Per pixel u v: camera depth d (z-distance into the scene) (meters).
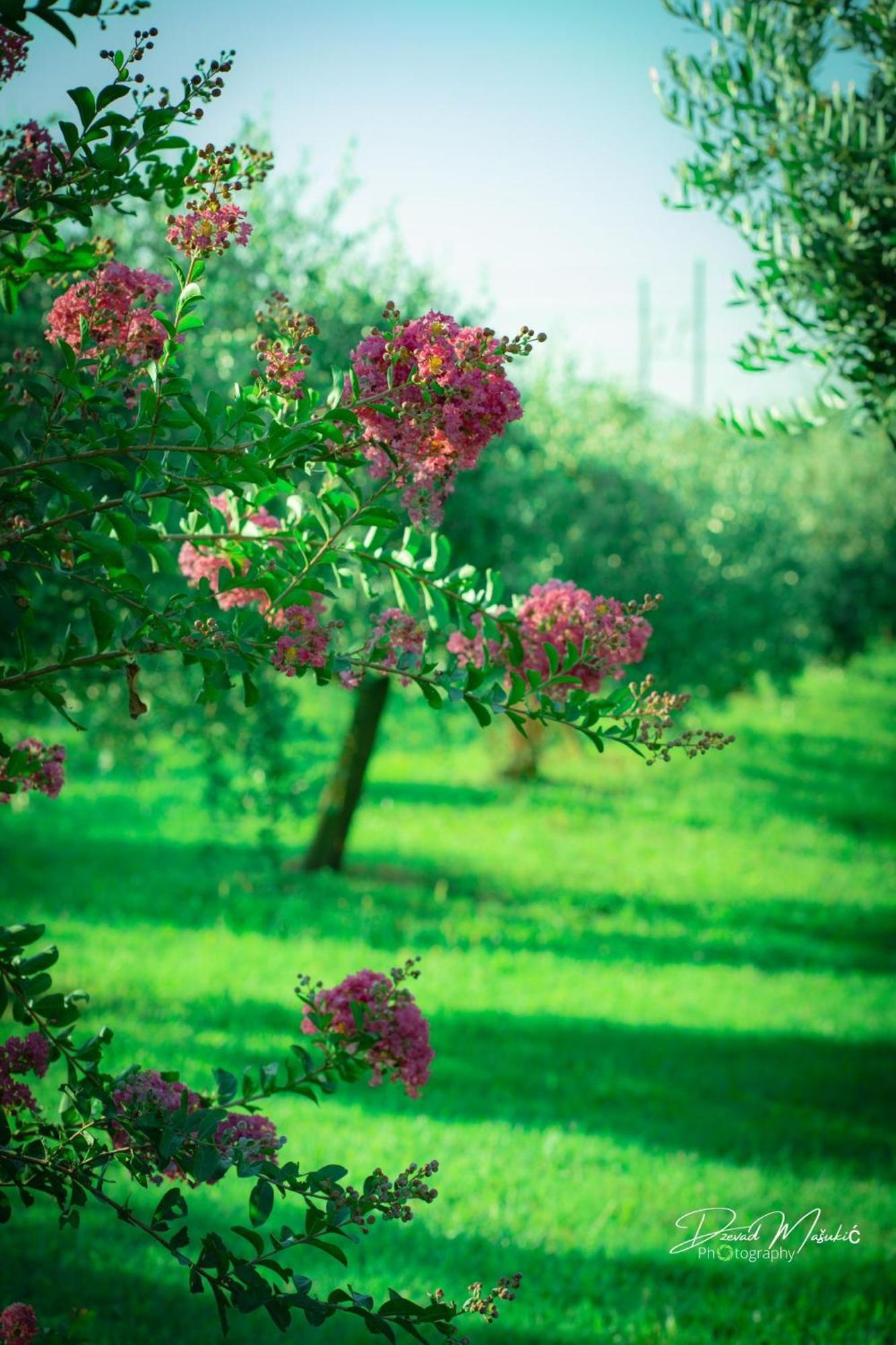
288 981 11.75
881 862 21.09
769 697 35.75
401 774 25.22
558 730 24.52
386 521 2.49
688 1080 10.21
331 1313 2.28
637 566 19.72
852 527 34.12
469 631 2.72
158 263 9.40
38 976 2.48
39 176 2.13
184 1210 2.37
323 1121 8.12
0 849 16.45
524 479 15.11
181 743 10.62
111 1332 4.96
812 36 4.44
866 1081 10.50
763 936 16.28
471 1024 11.25
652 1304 6.02
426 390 2.32
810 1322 5.90
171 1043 9.26
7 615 6.51
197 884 15.41
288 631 2.53
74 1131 2.48
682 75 4.65
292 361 2.41
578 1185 7.49
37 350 2.52
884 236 4.27
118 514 2.22
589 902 17.25
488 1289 5.94
